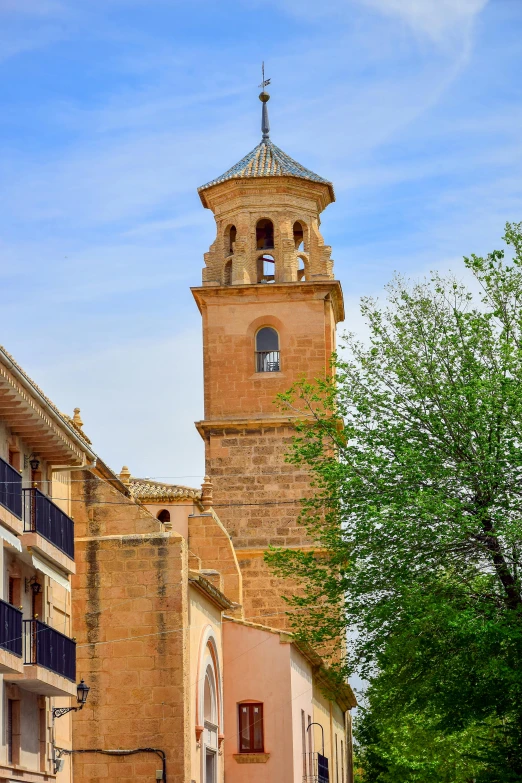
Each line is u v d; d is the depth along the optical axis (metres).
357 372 36.62
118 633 33.88
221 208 54.03
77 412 37.56
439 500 33.12
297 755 40.59
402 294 36.59
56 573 30.45
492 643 32.53
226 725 39.94
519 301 35.34
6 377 26.67
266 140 56.22
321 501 36.72
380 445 35.59
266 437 51.12
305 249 53.50
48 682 28.42
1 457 27.91
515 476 33.78
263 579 49.66
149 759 33.09
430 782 53.94
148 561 34.19
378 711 36.00
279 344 52.25
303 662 43.47
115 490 34.97
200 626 36.59
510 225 35.84
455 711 34.06
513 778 33.94
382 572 34.94
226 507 50.56
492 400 33.56
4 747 27.62
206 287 52.41
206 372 52.12
